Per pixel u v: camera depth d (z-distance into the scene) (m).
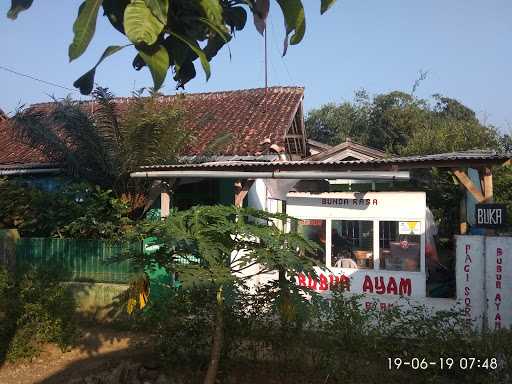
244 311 5.82
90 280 9.27
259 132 12.69
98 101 10.36
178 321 6.14
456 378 5.28
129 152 10.13
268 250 4.61
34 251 9.75
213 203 12.37
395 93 29.70
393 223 8.17
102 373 6.36
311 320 5.13
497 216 7.42
